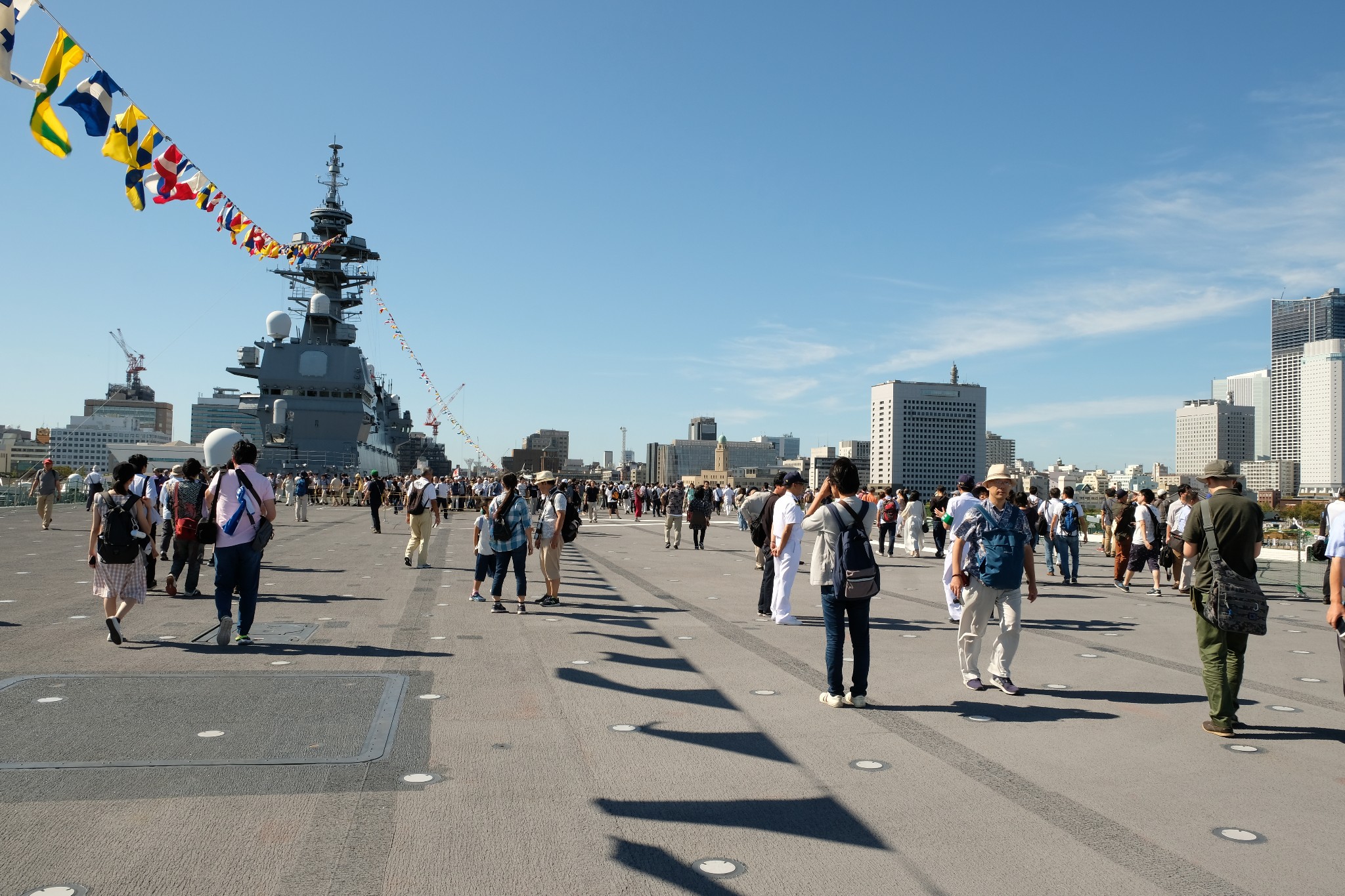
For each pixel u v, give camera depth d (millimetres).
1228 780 5156
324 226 60656
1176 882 3773
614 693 6980
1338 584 5758
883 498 22953
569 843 4074
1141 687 7555
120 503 8352
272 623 9875
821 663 8406
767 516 11445
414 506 16641
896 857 3992
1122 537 16156
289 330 58094
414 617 10602
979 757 5508
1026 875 3822
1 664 7457
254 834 4066
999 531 7250
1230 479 6242
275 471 55906
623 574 16594
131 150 9938
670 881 3705
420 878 3672
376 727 5824
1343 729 6277
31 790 4547
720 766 5242
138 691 6598
